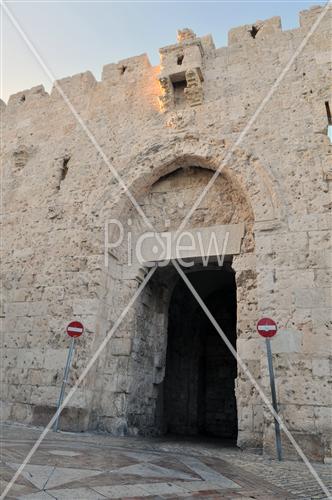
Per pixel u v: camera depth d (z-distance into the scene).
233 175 10.70
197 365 18.62
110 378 10.73
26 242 12.81
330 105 10.55
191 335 18.78
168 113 12.52
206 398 19.44
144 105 13.12
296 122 10.63
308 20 11.91
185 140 11.75
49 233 12.52
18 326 11.67
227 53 12.53
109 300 11.33
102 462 5.49
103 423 10.27
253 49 12.24
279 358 8.40
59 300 11.38
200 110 12.05
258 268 9.34
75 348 10.49
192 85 12.09
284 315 8.73
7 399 10.91
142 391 11.66
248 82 11.81
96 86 14.32
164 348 13.04
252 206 10.05
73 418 9.73
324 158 9.91
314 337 8.34
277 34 12.13
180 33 13.35
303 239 9.24
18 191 13.94
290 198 9.77
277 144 10.55
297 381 8.12
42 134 14.61
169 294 13.83
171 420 15.89
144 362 11.95
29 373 10.91
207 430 18.73
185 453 7.44
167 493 4.10
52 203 12.97
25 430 9.09
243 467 6.23
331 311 8.42
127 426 10.50
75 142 13.70
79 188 12.76
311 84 10.96
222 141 11.23
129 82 13.84
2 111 16.22
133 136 12.73
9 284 12.45
